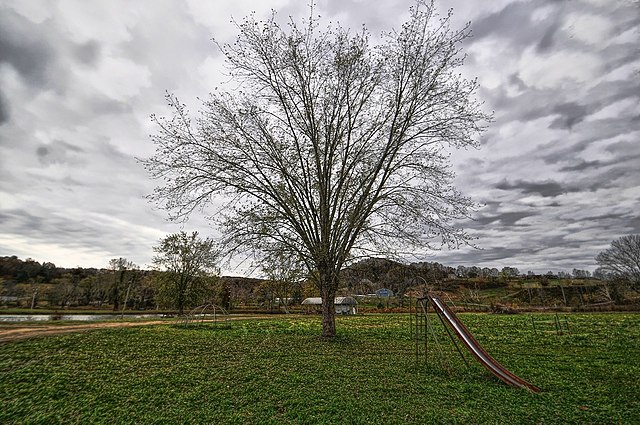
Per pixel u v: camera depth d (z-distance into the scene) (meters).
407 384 10.72
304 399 9.39
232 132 19.53
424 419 8.14
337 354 15.06
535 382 11.16
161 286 55.09
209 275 53.81
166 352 15.14
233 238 18.48
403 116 19.73
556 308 55.34
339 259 19.06
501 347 17.81
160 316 49.19
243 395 9.74
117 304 69.56
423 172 18.83
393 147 19.83
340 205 19.62
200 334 20.80
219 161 19.41
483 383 10.92
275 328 25.86
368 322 32.22
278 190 19.67
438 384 10.75
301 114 20.41
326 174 19.91
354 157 19.84
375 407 8.83
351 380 11.12
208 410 8.75
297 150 19.78
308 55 20.03
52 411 8.94
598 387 10.55
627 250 76.12
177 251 53.28
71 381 11.08
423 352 15.80
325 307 19.61
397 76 19.42
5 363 13.33
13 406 9.34
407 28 19.23
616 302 66.25
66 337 18.56
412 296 16.06
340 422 8.02
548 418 8.16
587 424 7.88
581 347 17.84
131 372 12.02
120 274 71.38
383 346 17.22
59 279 87.69
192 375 11.59
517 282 96.69
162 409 8.88
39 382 11.06
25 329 22.94
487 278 100.94
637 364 13.84
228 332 22.27
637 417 8.25
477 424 7.84
